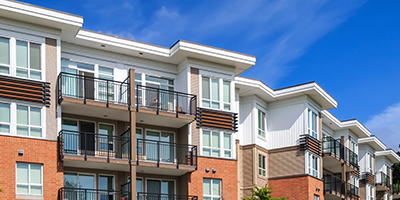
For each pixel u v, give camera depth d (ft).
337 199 131.23
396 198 200.54
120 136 84.07
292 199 113.19
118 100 90.58
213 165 94.27
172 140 96.48
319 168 120.88
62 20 80.69
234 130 98.63
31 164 76.64
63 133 79.41
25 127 77.20
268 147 120.16
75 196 83.82
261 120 119.55
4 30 78.18
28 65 79.05
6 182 73.92
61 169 78.43
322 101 123.95
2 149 74.64
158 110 88.58
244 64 99.96
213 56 95.81
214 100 97.71
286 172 115.96
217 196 93.86
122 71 92.68
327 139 139.85
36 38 80.43
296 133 117.19
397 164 216.95
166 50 94.99
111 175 89.15
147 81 95.25
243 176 113.39
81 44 88.84
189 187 90.68
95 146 87.56
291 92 117.91
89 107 83.51
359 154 165.99
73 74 81.20
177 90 97.60
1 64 77.15
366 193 160.66
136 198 89.66
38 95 78.64
